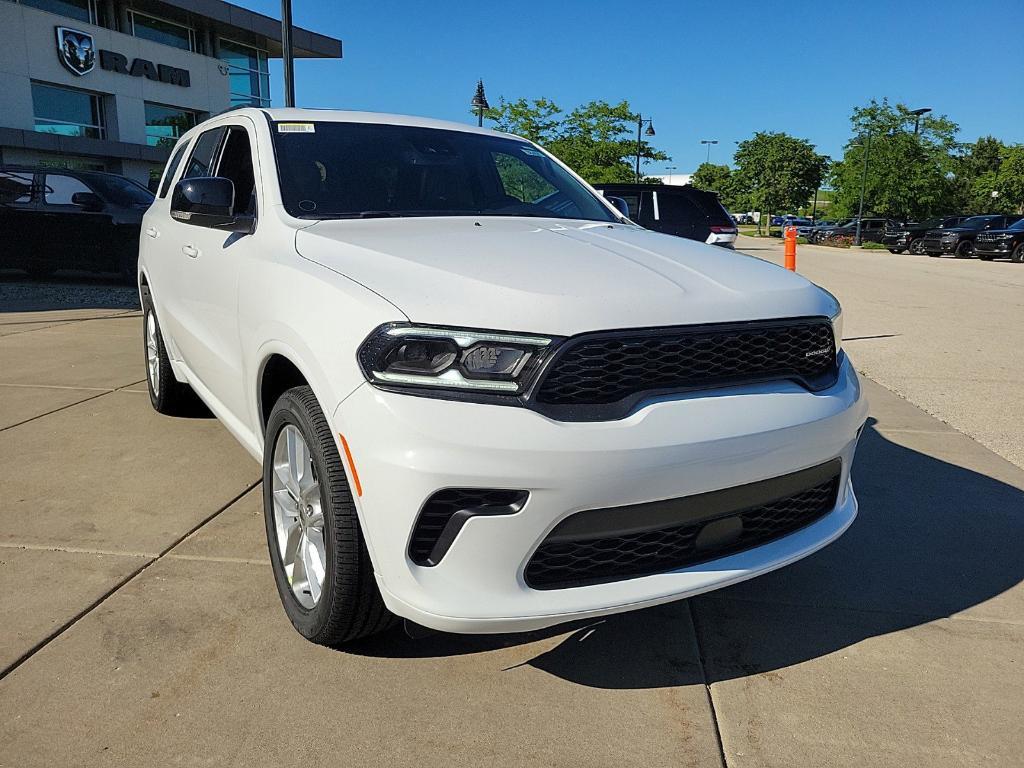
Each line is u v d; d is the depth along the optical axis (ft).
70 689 7.67
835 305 8.96
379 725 7.31
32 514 11.66
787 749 7.18
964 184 203.82
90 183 38.83
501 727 7.36
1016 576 10.53
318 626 8.04
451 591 6.91
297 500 8.56
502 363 6.77
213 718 7.33
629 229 11.07
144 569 10.07
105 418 16.55
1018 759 7.10
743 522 7.91
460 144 12.48
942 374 23.29
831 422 8.07
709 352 7.45
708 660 8.53
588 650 8.64
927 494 13.38
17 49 80.38
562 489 6.71
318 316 7.72
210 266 11.38
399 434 6.70
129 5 93.15
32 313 30.81
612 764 6.93
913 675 8.33
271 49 115.75
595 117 96.22
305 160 10.93
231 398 11.06
